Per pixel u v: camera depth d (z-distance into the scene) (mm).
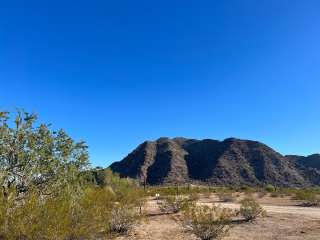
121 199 18109
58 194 10953
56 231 9539
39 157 10984
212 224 15938
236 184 143000
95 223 11922
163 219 21922
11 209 9102
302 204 37000
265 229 18469
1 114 10695
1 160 10625
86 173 12266
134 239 15914
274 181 146000
